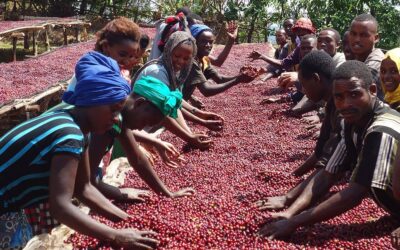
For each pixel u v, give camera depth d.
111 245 1.90
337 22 10.68
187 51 2.86
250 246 1.89
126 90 1.75
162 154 2.81
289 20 7.39
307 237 1.96
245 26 13.74
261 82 6.35
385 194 1.94
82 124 1.75
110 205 2.08
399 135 1.91
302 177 2.67
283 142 3.50
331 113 2.47
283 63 5.55
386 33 10.67
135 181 2.72
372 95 2.00
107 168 2.88
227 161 3.05
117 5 14.72
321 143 2.59
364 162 1.91
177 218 2.12
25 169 1.74
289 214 2.06
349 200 1.91
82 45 10.50
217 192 2.49
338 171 2.14
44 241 1.93
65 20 12.70
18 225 2.02
